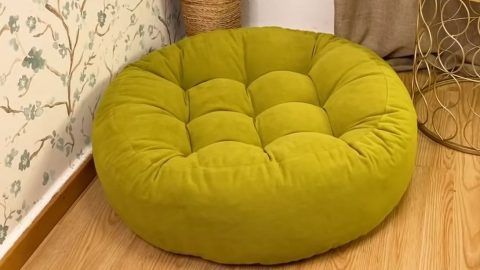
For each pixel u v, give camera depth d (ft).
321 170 4.07
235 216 4.02
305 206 4.03
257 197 3.99
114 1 5.24
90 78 5.12
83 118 5.15
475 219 4.63
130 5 5.55
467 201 4.80
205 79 5.41
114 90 4.93
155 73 5.31
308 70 5.47
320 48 5.48
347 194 4.10
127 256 4.50
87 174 5.21
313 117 4.75
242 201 3.99
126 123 4.56
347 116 4.70
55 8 4.42
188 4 6.17
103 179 4.46
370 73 4.96
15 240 4.42
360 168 4.15
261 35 5.58
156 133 4.53
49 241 4.67
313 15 6.76
